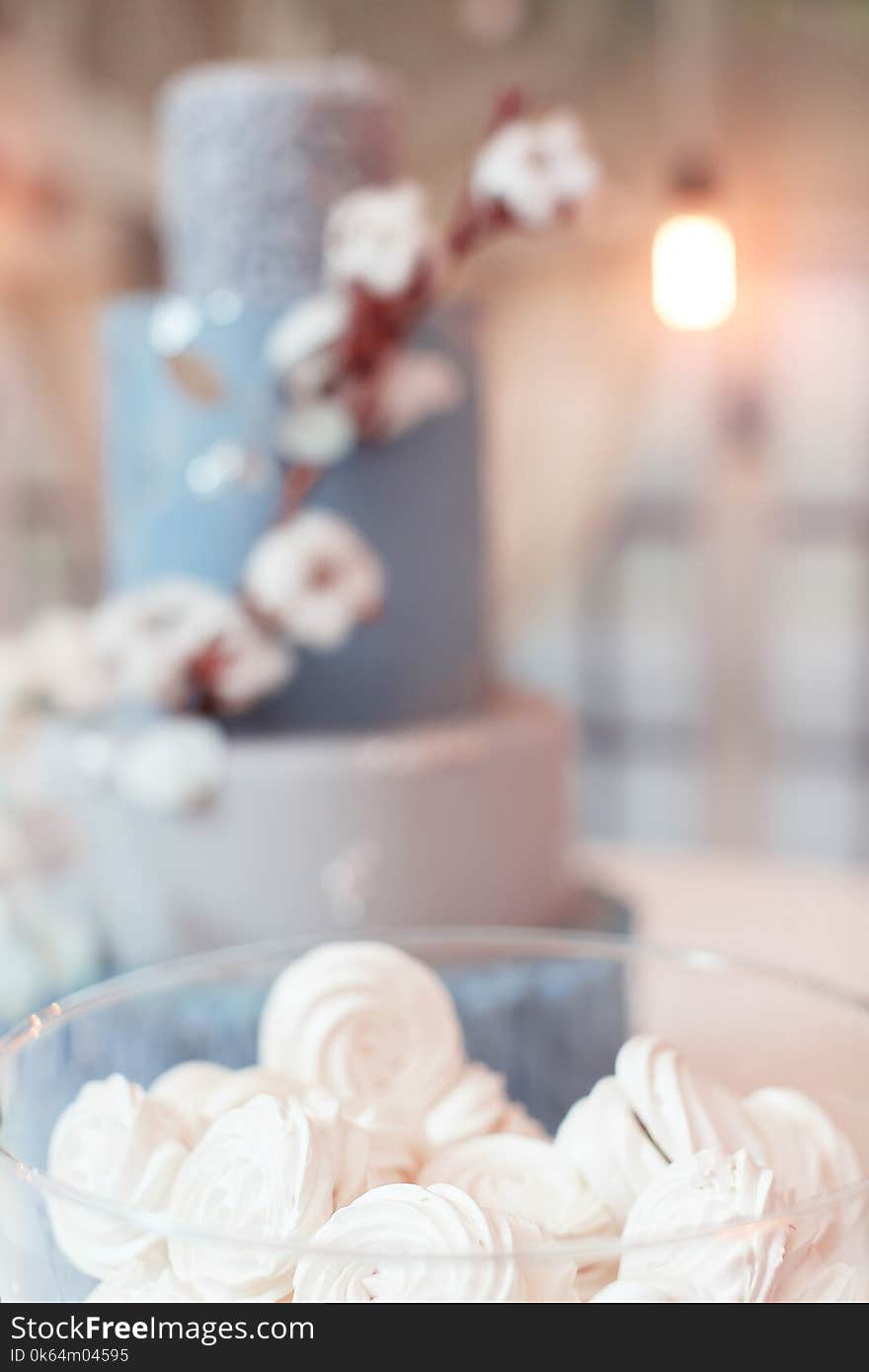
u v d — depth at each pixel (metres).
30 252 2.57
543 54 2.39
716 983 0.64
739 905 1.22
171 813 0.99
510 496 2.55
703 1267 0.43
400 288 0.96
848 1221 0.46
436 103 2.41
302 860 0.99
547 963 0.68
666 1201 0.49
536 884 1.04
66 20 2.52
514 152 0.95
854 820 2.57
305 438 1.00
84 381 2.60
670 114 2.40
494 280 2.48
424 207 0.97
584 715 2.68
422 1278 0.41
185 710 1.02
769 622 2.57
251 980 0.66
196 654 0.99
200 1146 0.52
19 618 2.63
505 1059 0.67
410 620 1.03
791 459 2.51
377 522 1.02
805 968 1.09
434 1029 0.65
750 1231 0.43
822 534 2.52
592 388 2.50
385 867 0.99
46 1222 0.48
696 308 1.80
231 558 1.01
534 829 1.04
